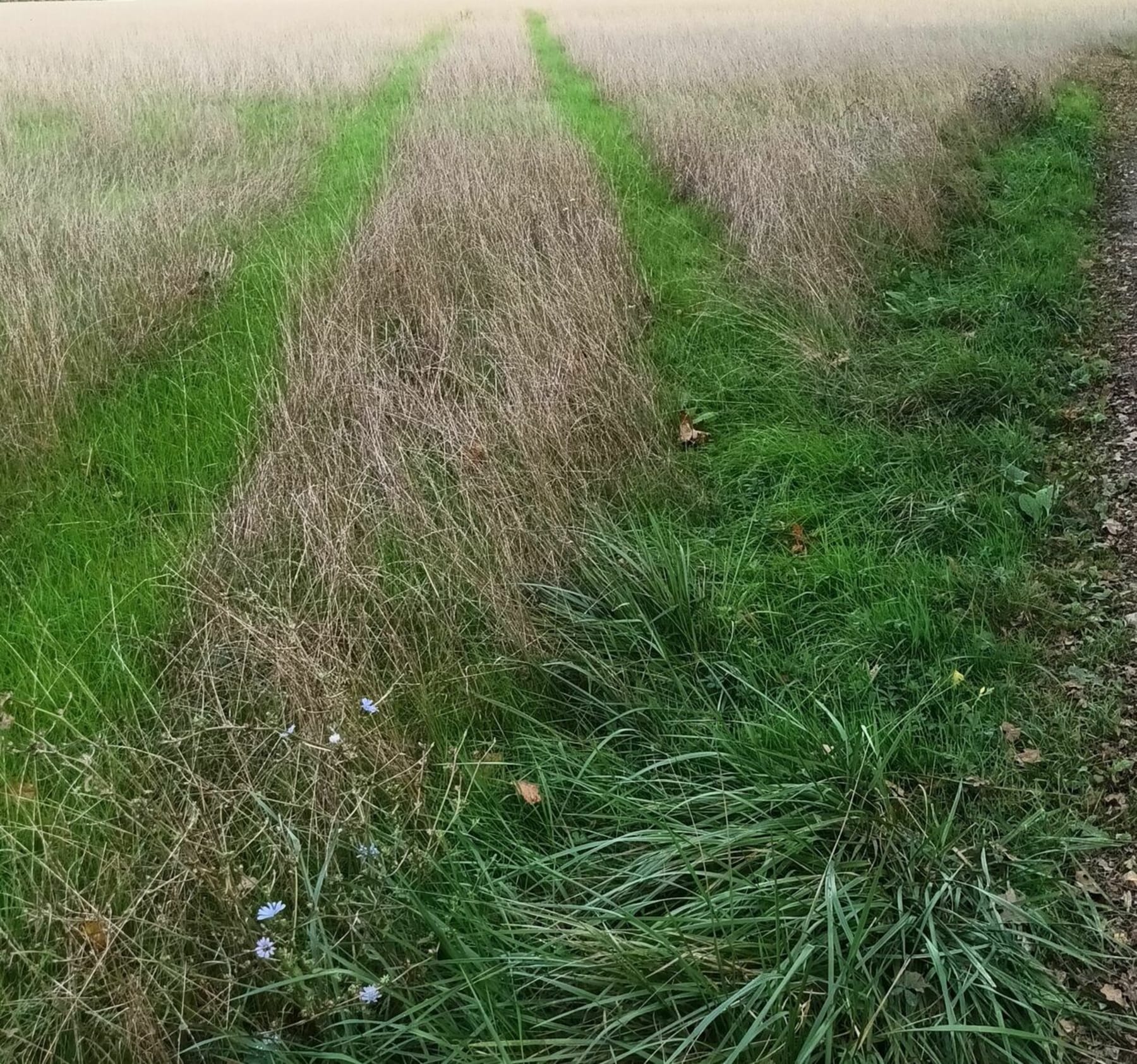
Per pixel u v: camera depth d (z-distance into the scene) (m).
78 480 4.00
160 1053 1.92
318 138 10.08
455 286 5.77
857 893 2.29
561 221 6.84
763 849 2.41
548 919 2.26
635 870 2.40
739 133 9.15
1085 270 6.82
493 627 3.15
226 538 3.45
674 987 2.06
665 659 3.08
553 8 27.80
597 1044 2.02
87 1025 1.96
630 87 12.37
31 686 2.86
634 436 4.41
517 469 3.92
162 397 4.70
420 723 2.84
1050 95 11.77
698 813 2.60
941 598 3.41
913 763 2.70
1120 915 2.34
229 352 5.17
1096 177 9.29
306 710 2.68
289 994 2.02
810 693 2.92
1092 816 2.60
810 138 8.92
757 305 5.88
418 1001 2.10
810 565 3.64
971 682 3.07
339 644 3.01
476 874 2.40
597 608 3.33
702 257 6.84
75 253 5.86
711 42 16.17
